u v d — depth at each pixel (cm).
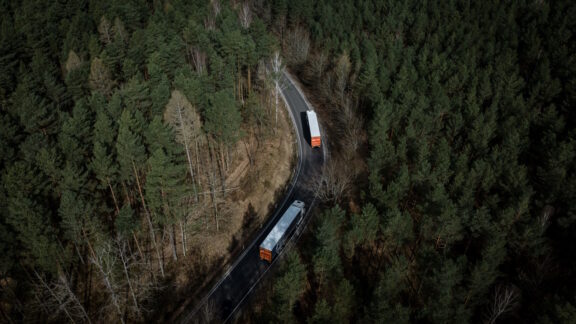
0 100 6769
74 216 4478
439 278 4419
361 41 10050
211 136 7244
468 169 6291
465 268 4734
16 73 7194
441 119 7719
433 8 11519
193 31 8338
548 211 5541
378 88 7769
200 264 5831
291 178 7475
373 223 5222
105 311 5056
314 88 10031
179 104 5678
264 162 7500
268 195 7025
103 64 7106
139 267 5525
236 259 5991
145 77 8125
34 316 4809
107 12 9162
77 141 5228
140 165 5366
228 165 7081
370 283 5509
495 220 5434
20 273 4803
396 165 6619
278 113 8919
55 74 7519
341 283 4303
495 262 4731
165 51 7294
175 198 5122
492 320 4491
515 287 4919
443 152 6316
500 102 7900
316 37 10500
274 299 4509
